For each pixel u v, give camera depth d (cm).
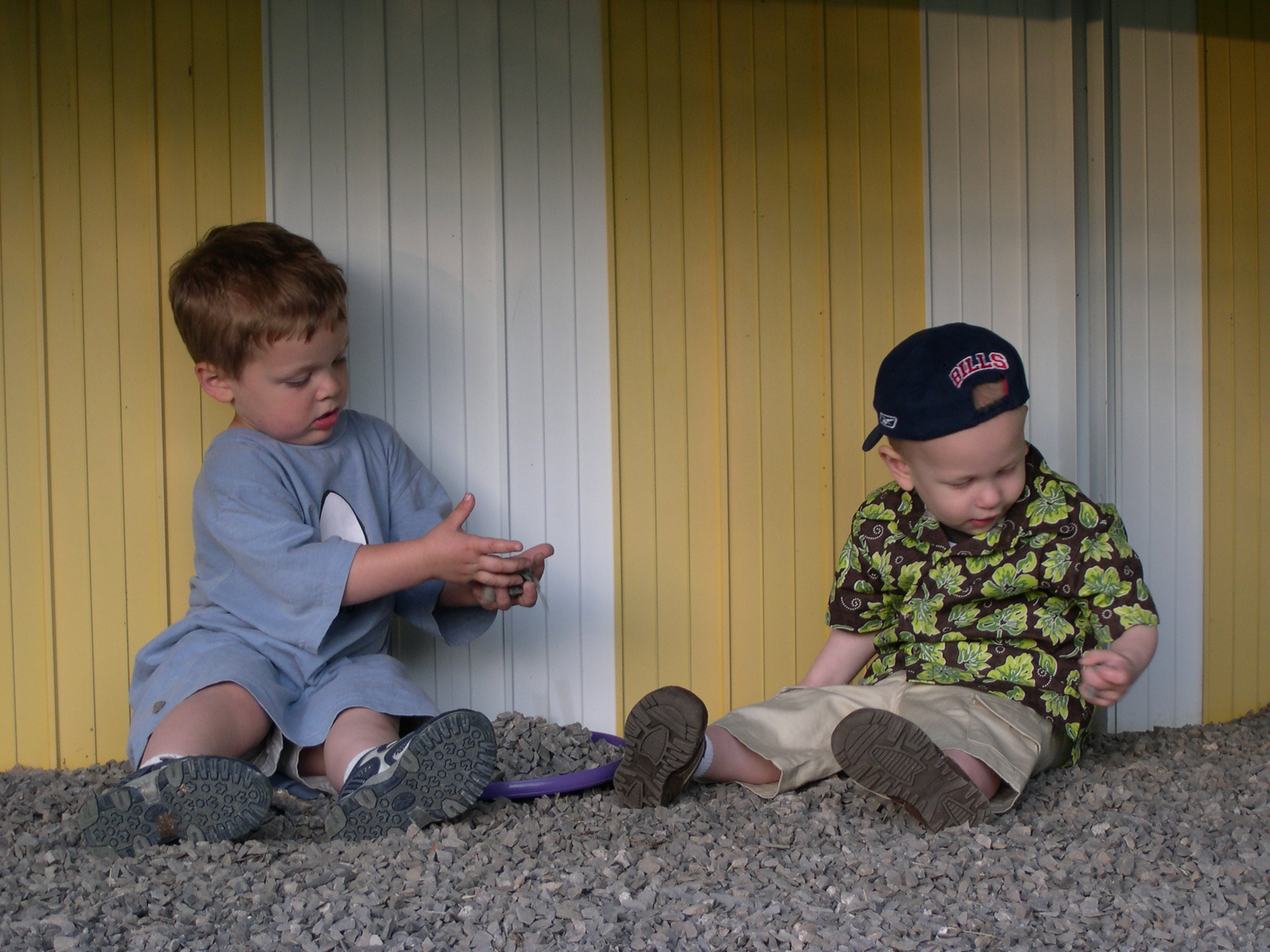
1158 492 257
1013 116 250
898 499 205
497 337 226
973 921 127
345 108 220
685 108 234
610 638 231
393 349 222
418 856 144
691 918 129
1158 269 257
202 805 145
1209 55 260
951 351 178
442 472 224
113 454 212
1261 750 223
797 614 241
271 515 182
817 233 241
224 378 188
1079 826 162
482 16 225
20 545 209
